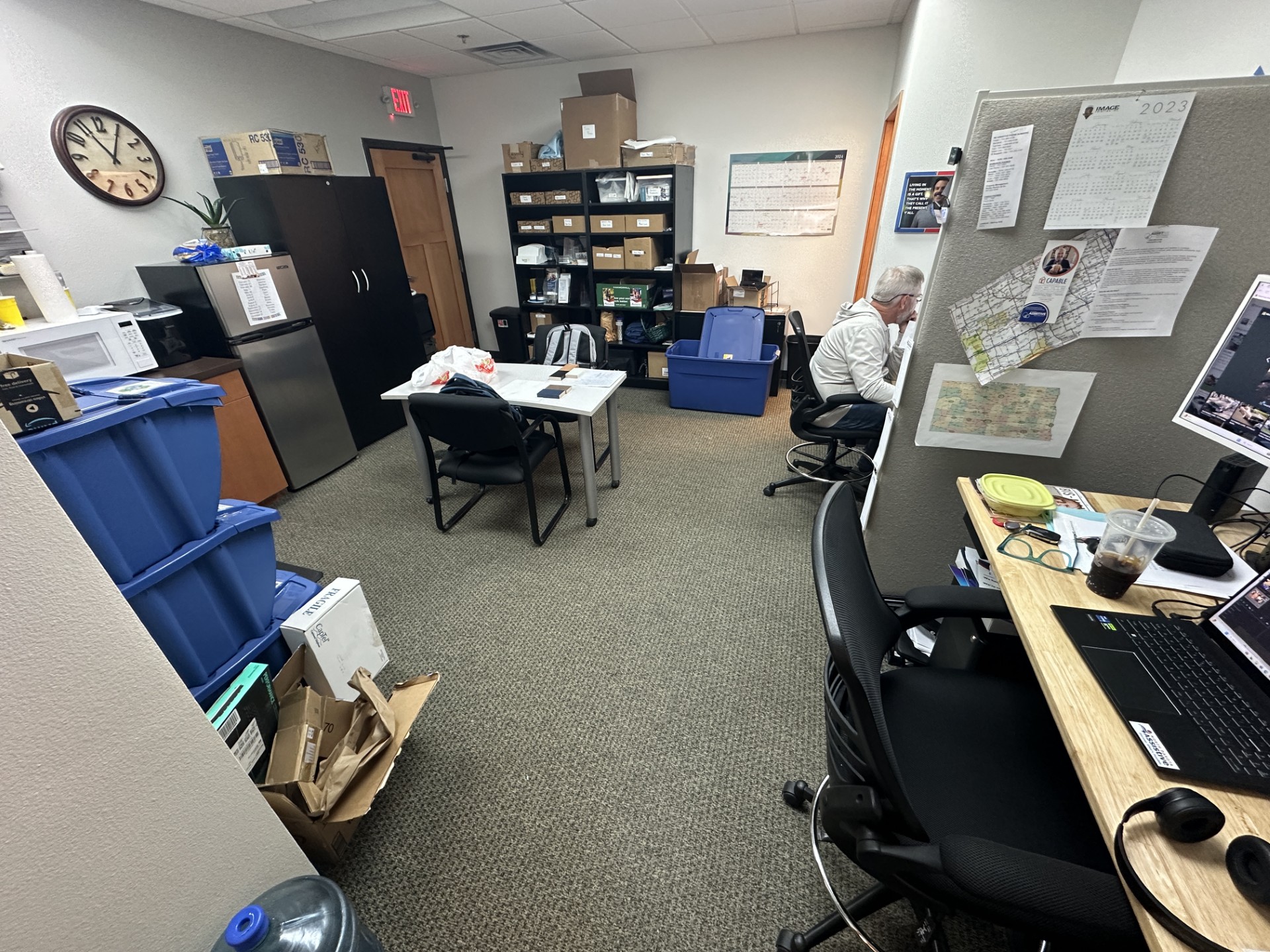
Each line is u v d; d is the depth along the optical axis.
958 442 1.50
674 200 3.73
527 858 1.21
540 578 2.17
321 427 3.03
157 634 1.00
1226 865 0.56
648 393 4.36
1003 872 0.61
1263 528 1.08
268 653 1.29
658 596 2.05
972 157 1.19
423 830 1.27
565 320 4.69
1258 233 1.07
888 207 2.79
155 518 0.99
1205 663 0.79
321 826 1.09
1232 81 0.98
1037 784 0.87
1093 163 1.11
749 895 1.14
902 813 0.69
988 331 1.34
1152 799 0.60
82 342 2.02
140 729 0.68
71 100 2.33
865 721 0.63
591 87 3.79
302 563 2.29
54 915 0.61
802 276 4.12
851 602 0.72
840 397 2.31
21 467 0.55
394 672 1.72
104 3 2.39
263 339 2.67
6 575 0.54
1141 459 1.37
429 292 4.66
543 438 2.45
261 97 3.14
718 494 2.79
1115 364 1.29
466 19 2.97
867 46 3.37
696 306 3.96
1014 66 2.34
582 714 1.57
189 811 0.74
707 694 1.63
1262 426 0.93
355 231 3.18
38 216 2.27
